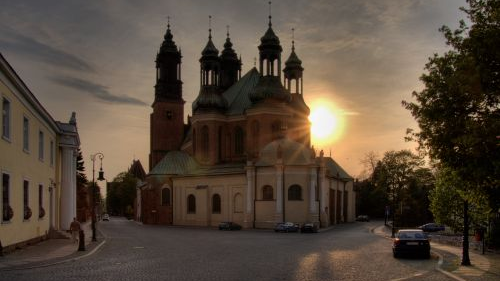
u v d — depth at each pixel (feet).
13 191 105.40
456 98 66.13
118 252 111.45
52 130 153.28
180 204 309.42
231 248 126.31
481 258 100.07
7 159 100.48
